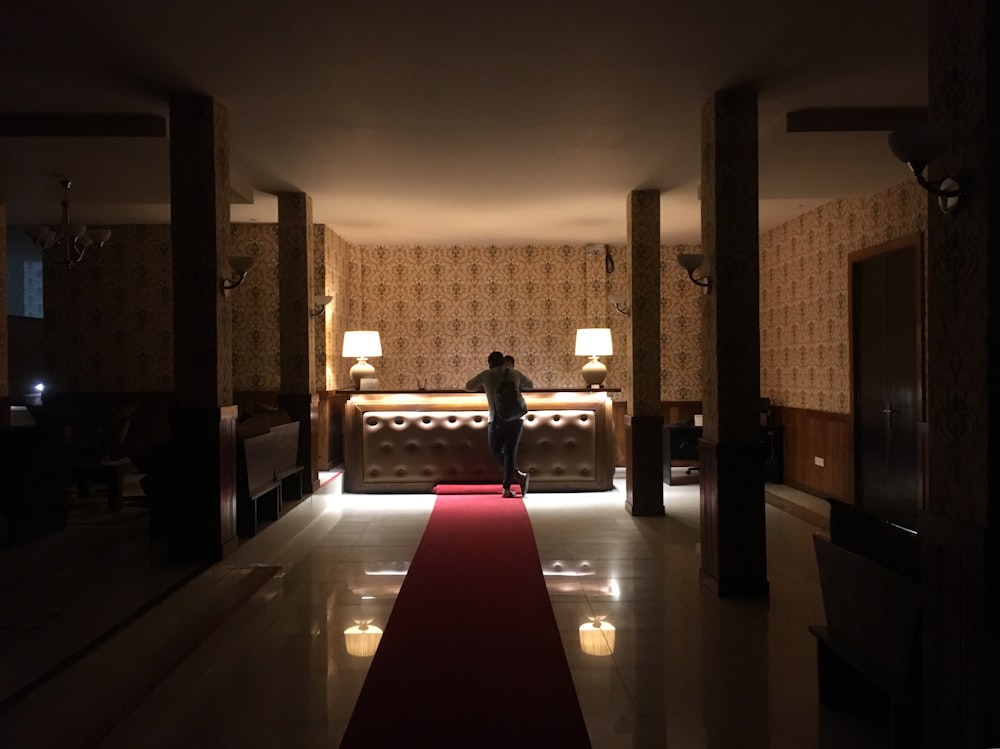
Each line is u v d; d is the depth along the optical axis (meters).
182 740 2.54
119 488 6.49
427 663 3.15
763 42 3.77
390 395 7.77
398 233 9.11
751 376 4.26
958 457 2.20
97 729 2.59
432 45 3.78
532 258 10.07
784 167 5.72
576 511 6.69
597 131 5.11
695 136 5.24
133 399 8.83
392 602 4.03
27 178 5.93
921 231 5.96
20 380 10.54
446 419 7.78
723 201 4.32
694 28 3.61
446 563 4.81
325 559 4.94
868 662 2.56
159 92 4.39
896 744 2.37
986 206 2.08
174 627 3.61
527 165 5.97
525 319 10.09
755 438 4.23
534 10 3.43
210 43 3.74
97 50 3.81
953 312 2.23
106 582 4.25
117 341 8.84
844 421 7.20
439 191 6.86
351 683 2.99
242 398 8.77
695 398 10.12
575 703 2.78
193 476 4.59
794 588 4.32
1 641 3.39
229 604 3.96
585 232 9.05
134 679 3.02
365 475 7.71
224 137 4.66
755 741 2.54
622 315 10.02
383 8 3.39
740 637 3.52
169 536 4.83
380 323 10.10
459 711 2.71
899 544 2.61
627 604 4.02
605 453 7.75
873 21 3.54
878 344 6.70
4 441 5.12
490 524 6.04
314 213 7.87
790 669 3.15
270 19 3.48
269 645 3.40
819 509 6.93
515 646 3.35
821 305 7.76
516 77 4.20
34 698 2.84
